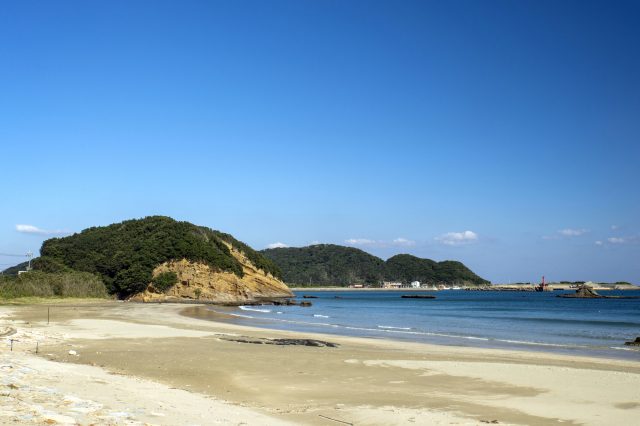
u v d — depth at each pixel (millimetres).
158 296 118750
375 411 15727
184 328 44281
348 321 66438
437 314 87688
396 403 17062
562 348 36750
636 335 49000
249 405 16422
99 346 29469
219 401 16578
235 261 145125
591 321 69875
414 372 22891
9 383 14969
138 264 119750
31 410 11422
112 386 16828
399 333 48250
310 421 14328
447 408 16438
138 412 12922
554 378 21609
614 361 29156
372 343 36812
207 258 129500
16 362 20328
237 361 24984
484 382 20797
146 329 41469
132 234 136750
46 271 123188
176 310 78000
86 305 85625
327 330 50219
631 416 15766
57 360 24156
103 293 115000
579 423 14914
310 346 33062
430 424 14312
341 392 18750
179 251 125688
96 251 133500
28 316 53562
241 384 19969
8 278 103375
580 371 23203
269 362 24891
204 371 22328
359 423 14328
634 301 160125
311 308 106688
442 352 32125
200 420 12828
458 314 88438
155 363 24016
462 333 49750
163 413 13195
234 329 45812
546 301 162000
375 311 96875
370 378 21453
